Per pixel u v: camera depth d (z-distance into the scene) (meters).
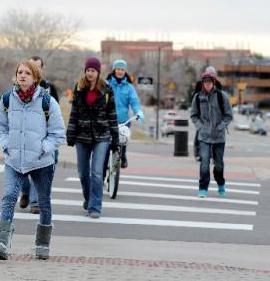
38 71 16.17
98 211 23.53
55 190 29.62
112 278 14.32
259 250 19.70
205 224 23.45
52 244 19.19
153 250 19.05
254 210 26.86
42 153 16.19
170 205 27.02
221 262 17.67
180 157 52.50
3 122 16.39
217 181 30.16
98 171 23.08
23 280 13.65
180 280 14.45
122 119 28.17
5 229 15.98
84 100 22.58
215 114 28.69
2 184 31.56
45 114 16.22
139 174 37.31
